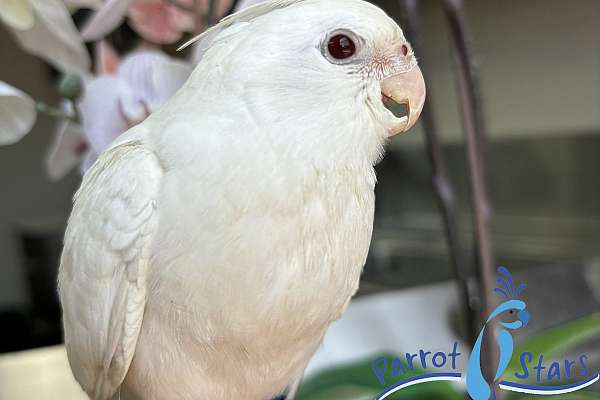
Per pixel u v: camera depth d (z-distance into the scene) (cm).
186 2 63
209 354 44
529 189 180
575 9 159
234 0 60
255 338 44
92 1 63
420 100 45
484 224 54
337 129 41
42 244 195
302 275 42
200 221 41
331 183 42
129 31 70
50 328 179
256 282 41
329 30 41
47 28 60
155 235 42
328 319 47
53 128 212
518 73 177
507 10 176
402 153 219
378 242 214
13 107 62
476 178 54
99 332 46
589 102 160
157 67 58
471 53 54
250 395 49
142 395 49
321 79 41
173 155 42
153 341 45
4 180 212
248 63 42
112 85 60
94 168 48
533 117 175
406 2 54
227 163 40
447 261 194
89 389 53
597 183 162
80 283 46
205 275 41
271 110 41
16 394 84
